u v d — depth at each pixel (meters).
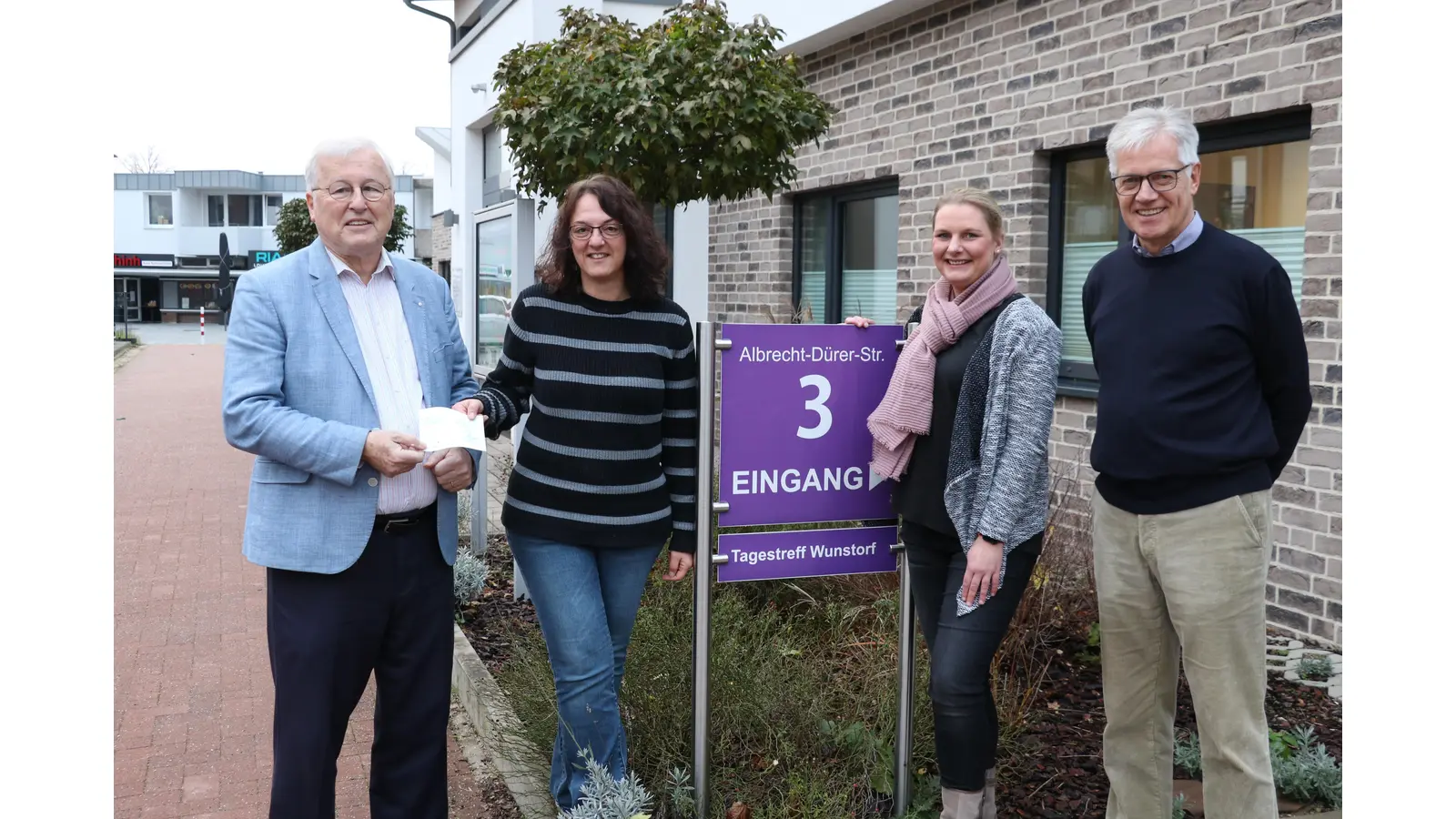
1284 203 5.13
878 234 8.16
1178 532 2.71
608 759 3.19
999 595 2.92
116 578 6.42
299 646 2.77
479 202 13.93
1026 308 2.89
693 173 5.11
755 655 3.94
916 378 3.01
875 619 4.46
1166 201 2.65
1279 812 3.32
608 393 3.10
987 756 2.96
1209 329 2.64
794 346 3.25
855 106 7.96
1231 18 5.03
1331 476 4.65
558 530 3.11
